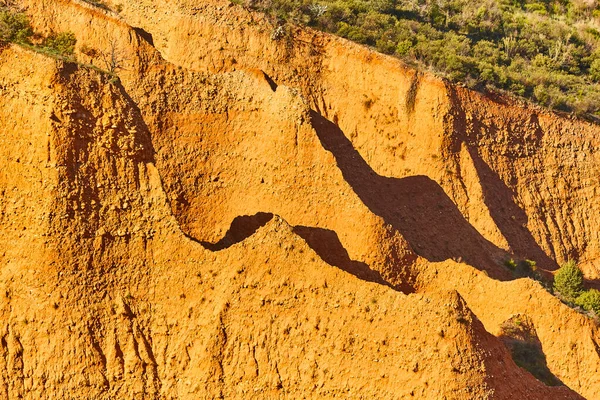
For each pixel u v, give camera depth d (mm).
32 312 63719
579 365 78625
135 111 69500
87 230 65625
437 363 64250
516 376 68562
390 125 97188
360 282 66062
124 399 63406
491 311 79562
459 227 92188
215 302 65625
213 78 85188
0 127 66938
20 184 65812
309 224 79500
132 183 67688
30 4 86125
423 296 65750
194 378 64062
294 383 64125
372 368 64188
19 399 62375
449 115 99000
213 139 83312
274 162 81625
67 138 66375
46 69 67375
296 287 66062
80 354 63312
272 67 96438
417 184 92500
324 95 97438
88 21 85875
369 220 79000
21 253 64625
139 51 85125
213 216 80500
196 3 96562
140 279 66125
